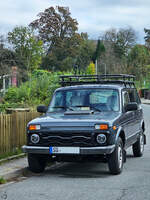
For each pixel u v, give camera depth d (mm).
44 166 9727
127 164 10922
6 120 10984
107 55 111375
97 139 8703
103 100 10164
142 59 105062
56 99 10477
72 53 86312
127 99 11008
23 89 23047
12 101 22734
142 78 97688
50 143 8883
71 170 10000
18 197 7102
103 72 106125
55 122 8953
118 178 8812
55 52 85125
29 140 9109
